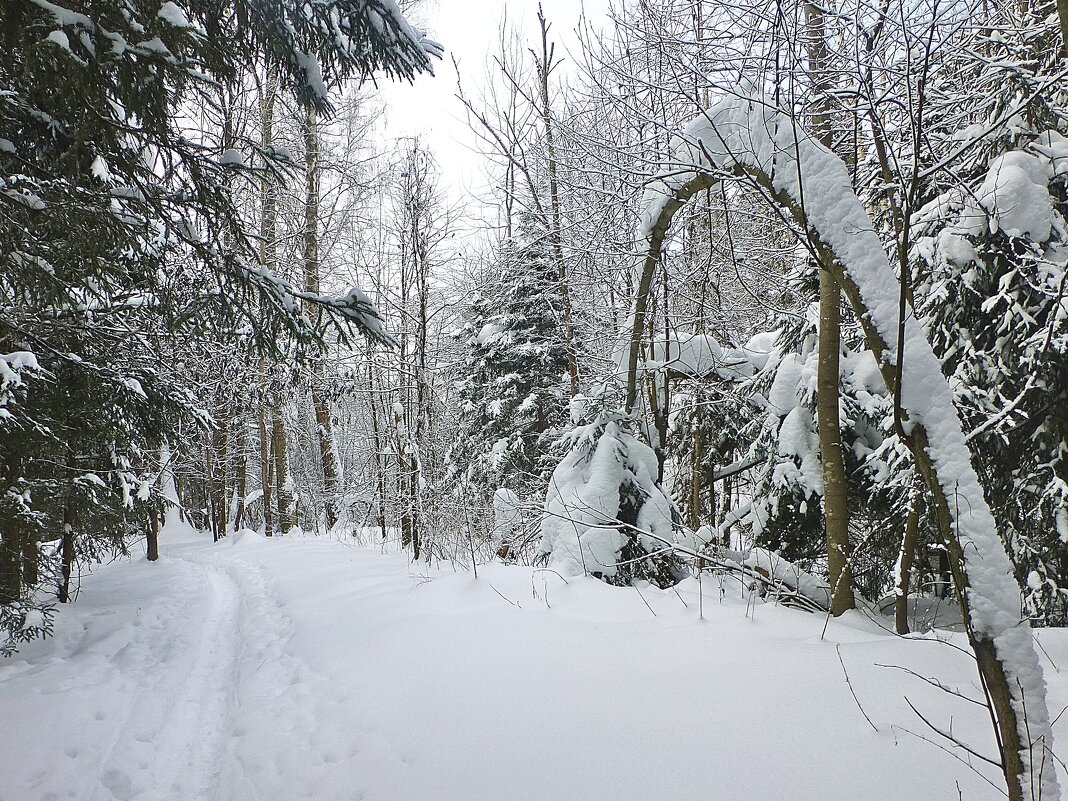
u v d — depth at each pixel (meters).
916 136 2.22
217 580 11.80
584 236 8.17
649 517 6.27
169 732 4.66
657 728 3.02
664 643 4.04
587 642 4.23
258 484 29.28
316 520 20.06
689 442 9.05
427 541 9.88
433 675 4.16
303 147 11.56
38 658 6.21
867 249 2.83
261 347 5.08
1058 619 4.88
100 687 5.32
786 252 7.48
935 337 5.53
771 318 7.76
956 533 2.06
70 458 7.21
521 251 9.66
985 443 5.10
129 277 4.84
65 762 3.97
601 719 3.19
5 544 6.22
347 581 8.43
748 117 4.11
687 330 9.16
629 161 6.44
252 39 4.09
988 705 1.92
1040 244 4.81
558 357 13.91
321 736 3.88
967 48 4.86
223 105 4.64
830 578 5.05
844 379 6.52
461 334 16.09
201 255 4.61
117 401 6.20
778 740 2.79
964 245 5.06
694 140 4.68
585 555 5.86
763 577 5.12
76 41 3.02
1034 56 5.18
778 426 6.94
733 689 3.28
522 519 8.49
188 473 17.84
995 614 1.91
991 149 5.25
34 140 4.13
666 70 5.90
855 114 4.85
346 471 21.20
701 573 5.87
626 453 6.49
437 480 12.29
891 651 3.55
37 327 5.43
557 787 2.76
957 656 3.48
